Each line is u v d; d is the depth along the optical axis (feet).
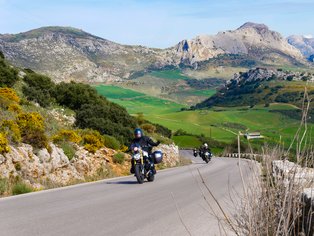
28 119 64.90
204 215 27.37
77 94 127.65
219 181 54.95
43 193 40.40
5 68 115.65
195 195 38.52
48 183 56.08
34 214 26.91
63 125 102.89
